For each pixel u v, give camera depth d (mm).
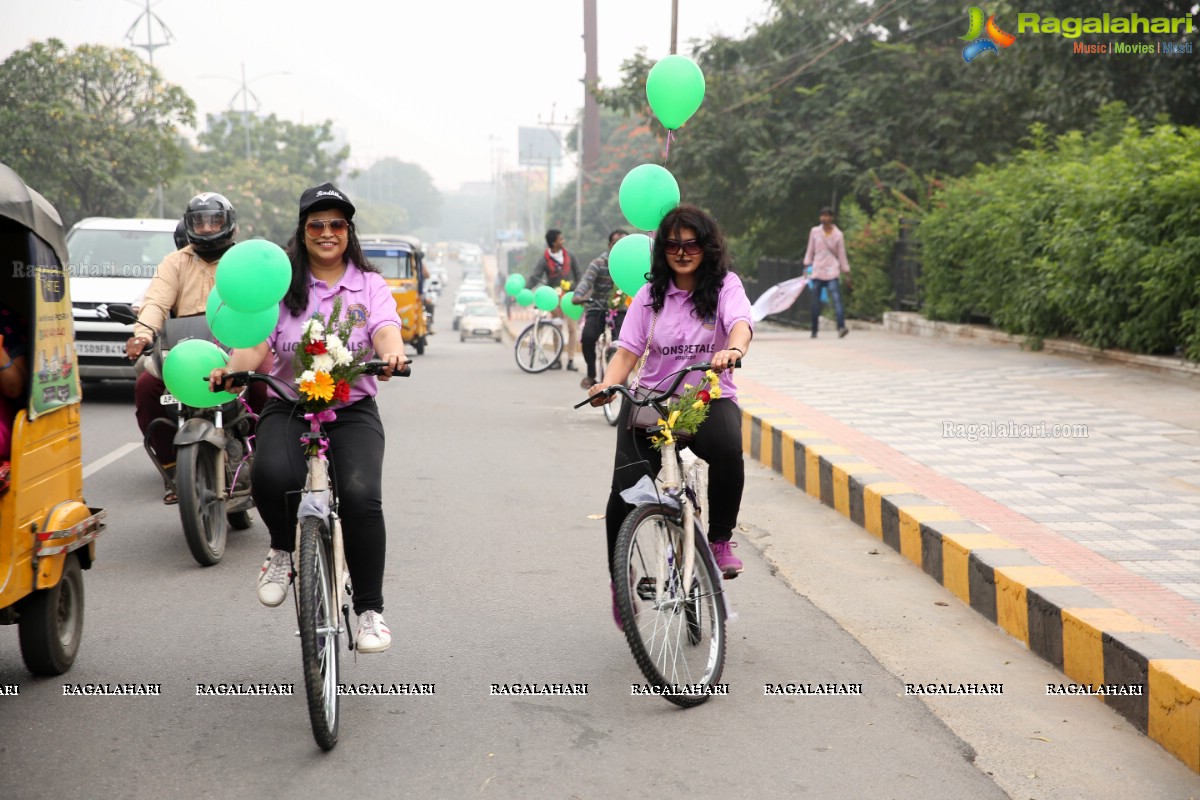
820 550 6742
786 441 8891
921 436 8883
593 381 12781
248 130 69125
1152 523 6273
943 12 25734
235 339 4520
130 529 7160
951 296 17969
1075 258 12953
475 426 11430
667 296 4867
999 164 23109
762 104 27438
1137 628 4543
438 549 6699
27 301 4434
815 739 4137
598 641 5184
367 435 4488
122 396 13414
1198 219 11055
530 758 3957
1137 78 17203
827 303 23203
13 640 5203
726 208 28688
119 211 39031
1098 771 3912
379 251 22609
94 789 3693
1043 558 5625
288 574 4445
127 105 37219
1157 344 12375
